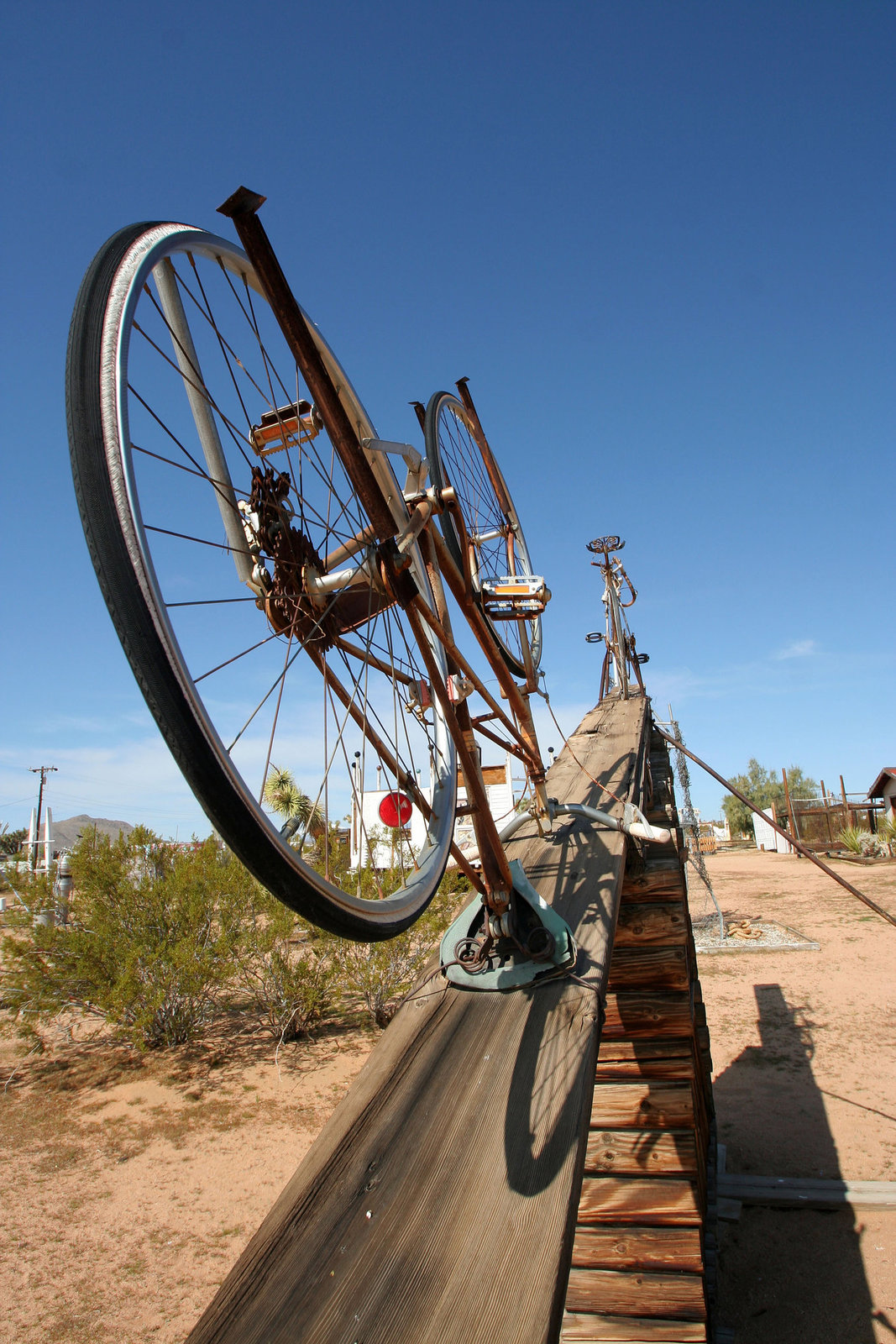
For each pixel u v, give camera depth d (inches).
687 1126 118.5
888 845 1040.2
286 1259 47.7
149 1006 365.4
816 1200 215.9
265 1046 382.0
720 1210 215.0
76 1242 215.6
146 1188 245.4
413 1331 42.2
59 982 380.2
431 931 404.2
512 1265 45.4
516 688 109.9
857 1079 311.1
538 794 116.3
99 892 401.1
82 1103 319.6
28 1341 173.6
